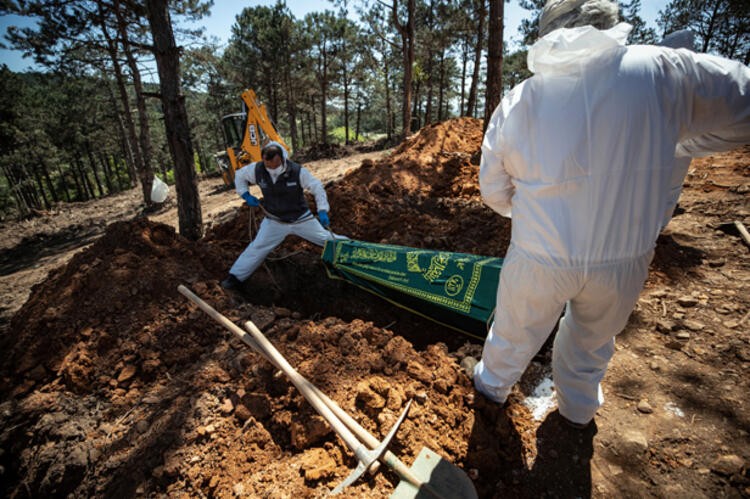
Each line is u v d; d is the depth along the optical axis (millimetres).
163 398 2443
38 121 28688
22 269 8938
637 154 1327
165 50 4680
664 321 2820
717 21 20891
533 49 1368
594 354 1868
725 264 3340
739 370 2336
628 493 1814
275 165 3625
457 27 18219
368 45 23078
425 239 4336
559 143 1372
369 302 3797
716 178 5168
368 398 2139
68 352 2861
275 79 23516
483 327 2992
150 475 1975
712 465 1870
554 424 2168
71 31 11281
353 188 5672
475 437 2018
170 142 5082
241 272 3891
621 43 1289
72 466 2049
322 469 1842
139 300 3289
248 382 2408
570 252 1441
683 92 1346
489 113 7156
